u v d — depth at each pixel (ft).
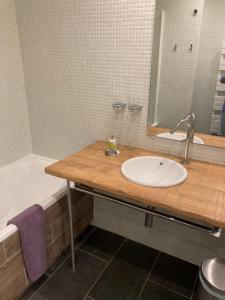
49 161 7.70
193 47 4.75
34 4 6.17
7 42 6.58
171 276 5.84
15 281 4.89
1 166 7.30
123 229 6.97
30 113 7.60
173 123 5.43
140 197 4.02
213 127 5.09
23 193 7.64
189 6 4.55
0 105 6.87
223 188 4.29
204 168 5.05
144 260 6.28
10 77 6.90
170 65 5.06
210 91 4.89
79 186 5.27
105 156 5.54
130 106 5.65
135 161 5.26
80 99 6.44
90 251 6.52
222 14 4.36
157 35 4.97
